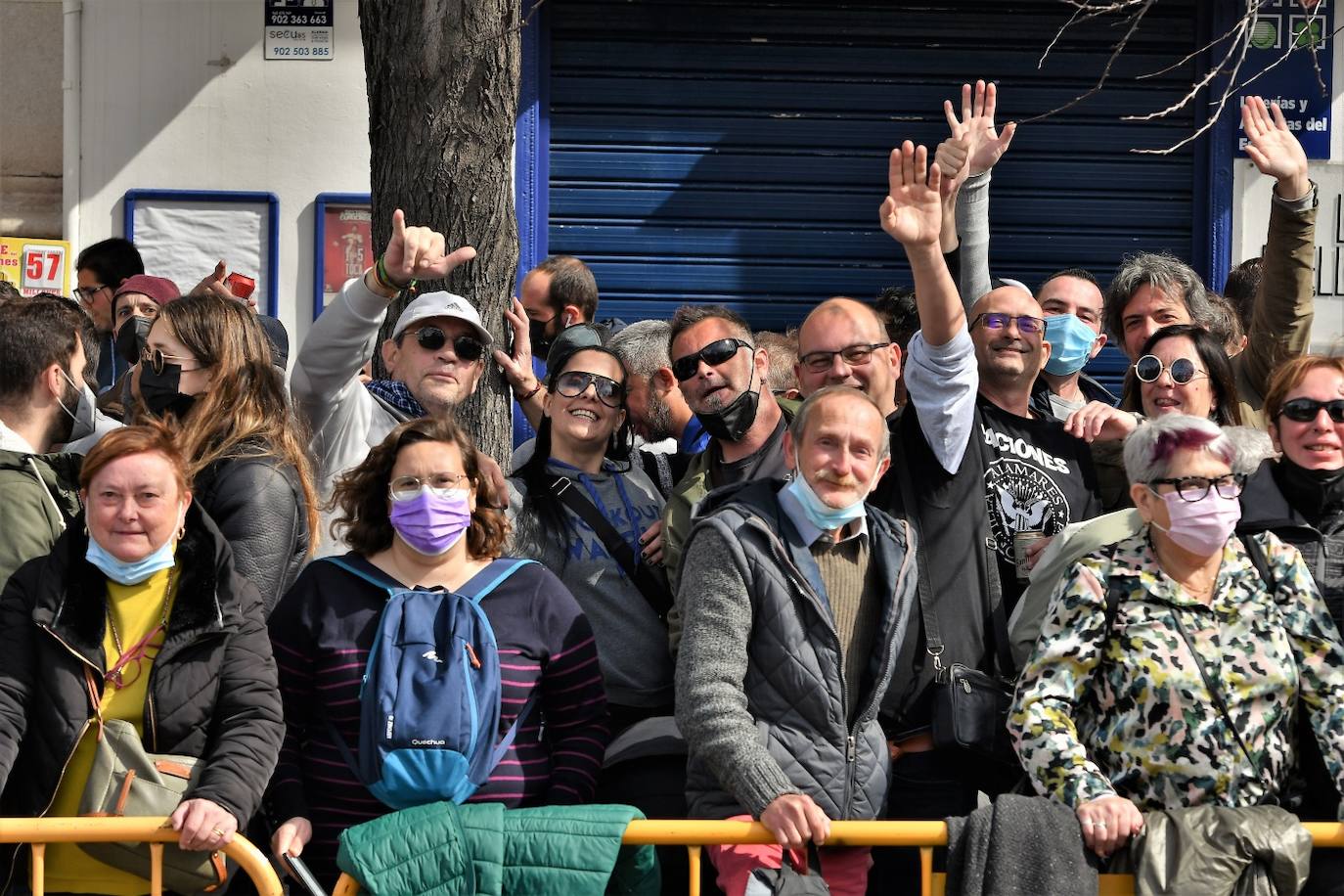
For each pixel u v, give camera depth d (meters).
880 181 14.28
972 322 8.41
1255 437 7.51
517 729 6.84
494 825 6.40
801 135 14.21
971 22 14.23
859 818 6.86
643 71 14.08
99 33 13.46
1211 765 6.61
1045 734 6.65
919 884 7.30
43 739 6.34
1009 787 7.30
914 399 7.68
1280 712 6.71
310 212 13.60
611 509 8.00
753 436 8.09
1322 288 14.03
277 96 13.55
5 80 13.78
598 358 8.05
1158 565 6.90
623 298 14.14
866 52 14.23
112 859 6.27
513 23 9.18
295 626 6.88
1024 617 7.49
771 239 14.23
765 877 6.49
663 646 7.75
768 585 6.88
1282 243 9.81
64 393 7.67
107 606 6.47
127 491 6.39
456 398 8.42
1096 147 14.30
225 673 6.52
